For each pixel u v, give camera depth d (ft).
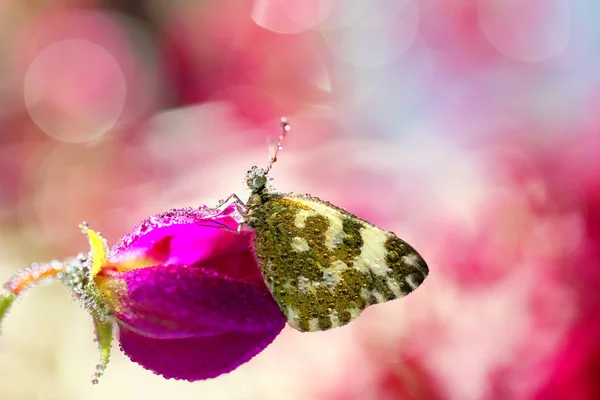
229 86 1.45
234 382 1.03
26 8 1.48
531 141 1.12
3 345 1.05
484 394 1.01
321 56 1.47
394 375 1.02
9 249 1.13
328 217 0.92
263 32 1.50
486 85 1.36
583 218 1.04
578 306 1.02
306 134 1.26
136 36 1.52
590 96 1.20
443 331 1.03
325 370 1.03
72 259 0.88
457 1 1.45
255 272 0.89
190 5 1.54
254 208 0.91
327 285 0.91
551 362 1.01
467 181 1.09
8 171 1.24
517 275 1.03
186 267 0.88
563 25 1.42
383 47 1.48
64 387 1.04
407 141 1.21
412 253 0.93
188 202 1.13
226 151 1.19
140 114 1.44
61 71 1.45
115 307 0.87
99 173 1.20
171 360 0.87
